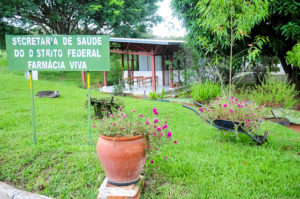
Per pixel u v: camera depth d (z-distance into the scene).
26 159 4.26
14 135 5.56
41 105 8.95
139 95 15.89
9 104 8.92
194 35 12.16
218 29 5.83
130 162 2.96
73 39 4.96
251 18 5.51
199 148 4.83
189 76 14.35
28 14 23.05
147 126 3.24
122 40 17.41
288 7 9.54
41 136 5.48
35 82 14.99
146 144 3.15
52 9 26.02
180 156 4.37
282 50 12.55
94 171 3.84
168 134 3.36
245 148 4.86
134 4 27.48
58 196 3.35
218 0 5.35
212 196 3.19
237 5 5.59
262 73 16.80
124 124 3.18
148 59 21.62
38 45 5.02
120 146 2.92
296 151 4.91
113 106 7.12
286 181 3.54
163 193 3.29
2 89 11.79
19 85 13.29
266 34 11.80
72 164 4.05
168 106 9.48
